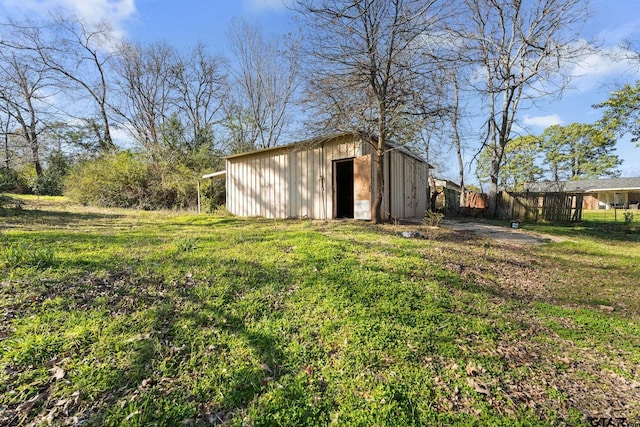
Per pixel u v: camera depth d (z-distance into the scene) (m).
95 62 18.88
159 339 2.13
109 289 2.90
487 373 1.97
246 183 11.62
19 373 1.72
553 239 7.46
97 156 16.56
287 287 3.17
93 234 5.66
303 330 2.35
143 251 4.35
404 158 10.97
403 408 1.62
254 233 6.24
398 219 9.38
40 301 2.55
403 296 3.04
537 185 28.73
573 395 1.82
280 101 21.20
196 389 1.69
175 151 17.53
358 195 9.05
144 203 14.84
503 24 11.79
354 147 8.94
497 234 7.90
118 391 1.64
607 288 3.93
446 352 2.17
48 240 4.80
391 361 2.02
